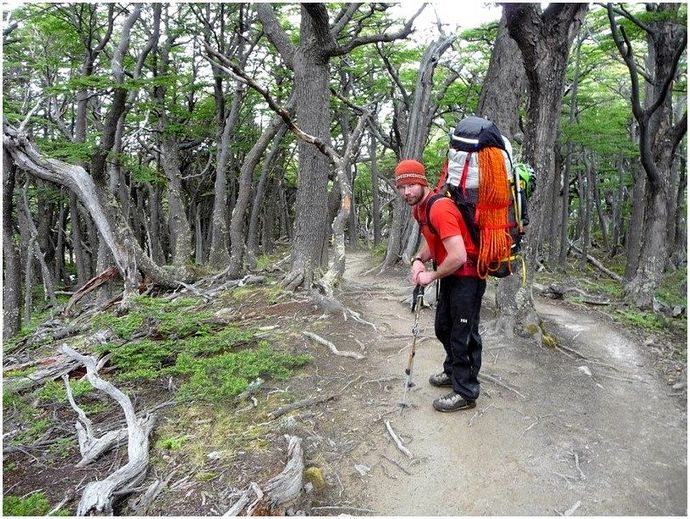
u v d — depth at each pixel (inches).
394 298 257.9
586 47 440.5
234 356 166.9
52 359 194.2
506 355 171.8
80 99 382.3
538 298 282.8
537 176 182.2
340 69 533.6
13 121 389.4
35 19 372.5
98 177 283.6
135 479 105.5
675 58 229.6
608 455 116.8
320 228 277.3
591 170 620.4
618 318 234.7
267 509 96.1
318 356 173.2
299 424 128.5
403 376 155.7
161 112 430.6
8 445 124.0
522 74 285.4
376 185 711.1
